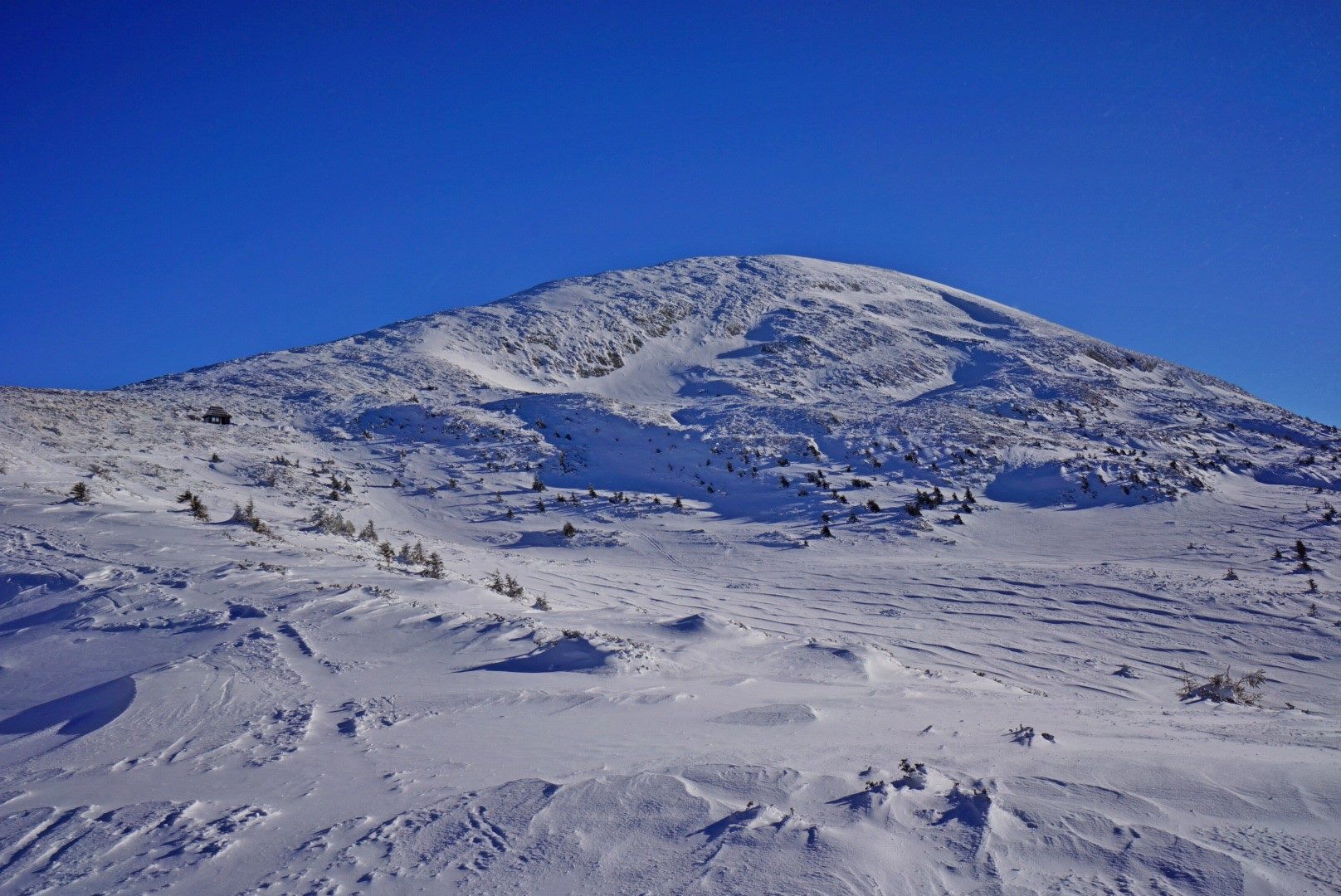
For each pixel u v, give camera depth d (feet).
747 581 94.73
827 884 12.21
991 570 95.45
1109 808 15.16
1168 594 79.77
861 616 76.07
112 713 27.45
